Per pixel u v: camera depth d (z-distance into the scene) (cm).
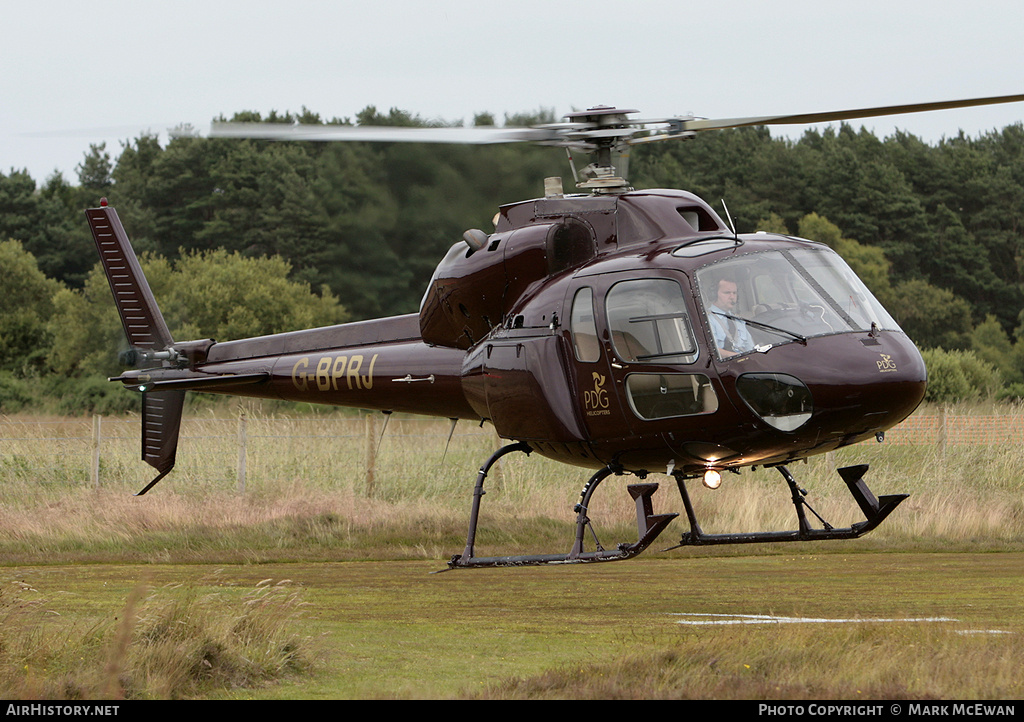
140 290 3691
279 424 5516
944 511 3894
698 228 2548
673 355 2298
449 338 2906
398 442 5288
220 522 3944
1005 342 13962
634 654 1747
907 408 2272
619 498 4178
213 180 13150
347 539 3678
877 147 15962
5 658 1648
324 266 9062
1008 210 15600
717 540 2581
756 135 15762
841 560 3222
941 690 1470
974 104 2161
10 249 13550
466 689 1576
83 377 10881
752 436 2277
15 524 3881
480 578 2970
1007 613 2234
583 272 2459
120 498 4225
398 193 8606
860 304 2356
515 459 4816
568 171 8094
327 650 1886
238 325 10269
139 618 1788
